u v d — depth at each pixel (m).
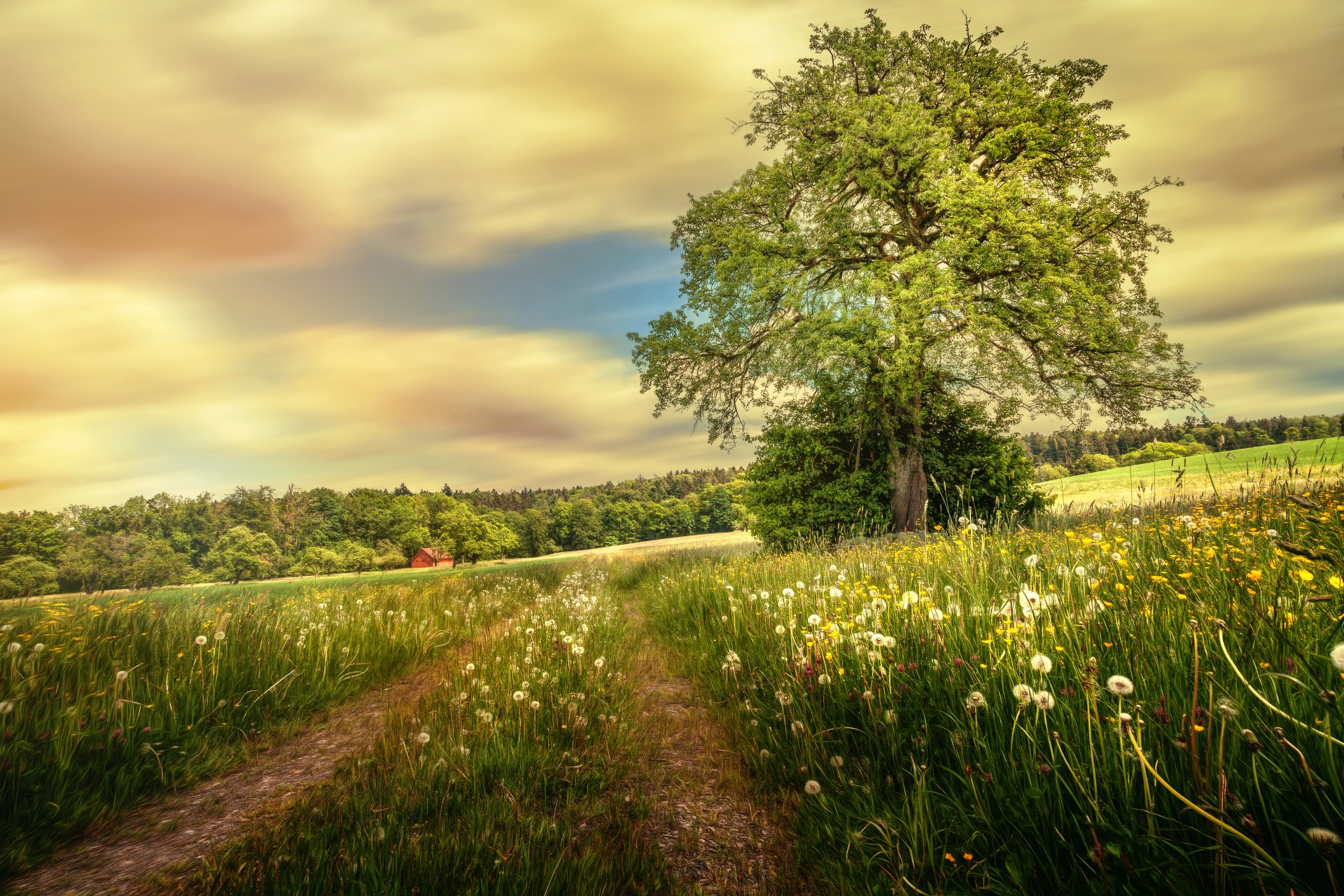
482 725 3.63
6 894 2.15
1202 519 4.98
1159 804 1.70
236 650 4.97
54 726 3.31
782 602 5.18
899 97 17.55
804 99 18.84
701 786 3.02
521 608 9.75
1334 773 1.42
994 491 16.66
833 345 15.00
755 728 3.45
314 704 4.68
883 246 18.95
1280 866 1.32
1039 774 1.95
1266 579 2.74
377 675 5.57
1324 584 2.46
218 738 3.82
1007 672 2.60
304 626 6.10
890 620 3.83
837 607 4.55
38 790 2.82
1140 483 7.87
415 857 2.16
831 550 11.95
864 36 17.80
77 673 4.11
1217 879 1.42
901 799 2.30
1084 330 15.41
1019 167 16.27
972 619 3.46
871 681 3.07
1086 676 2.16
